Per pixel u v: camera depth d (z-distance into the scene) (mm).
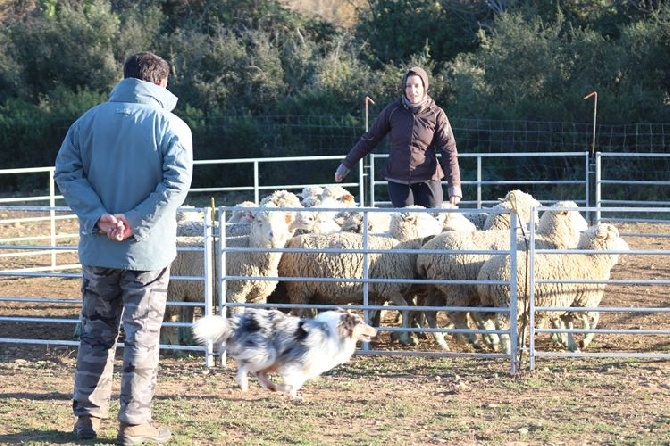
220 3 40875
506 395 9000
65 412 8328
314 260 11453
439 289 11547
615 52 29031
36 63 36938
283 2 43906
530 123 27641
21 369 10297
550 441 7457
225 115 33094
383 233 12227
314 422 8039
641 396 8852
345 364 10273
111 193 7066
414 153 12570
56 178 7121
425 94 12617
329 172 30234
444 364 10281
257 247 11102
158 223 7062
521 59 29500
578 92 27750
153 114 7066
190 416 8227
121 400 7141
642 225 22109
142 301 7078
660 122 27156
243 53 35750
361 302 11789
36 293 15289
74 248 11023
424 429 7832
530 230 9875
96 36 37031
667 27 28750
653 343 11297
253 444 7336
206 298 10273
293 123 31828
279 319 8141
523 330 10570
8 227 23219
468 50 36125
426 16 37281
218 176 31094
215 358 10633
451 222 13016
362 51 37688
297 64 35594
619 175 26625
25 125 32844
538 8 33438
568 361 10375
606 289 14734
